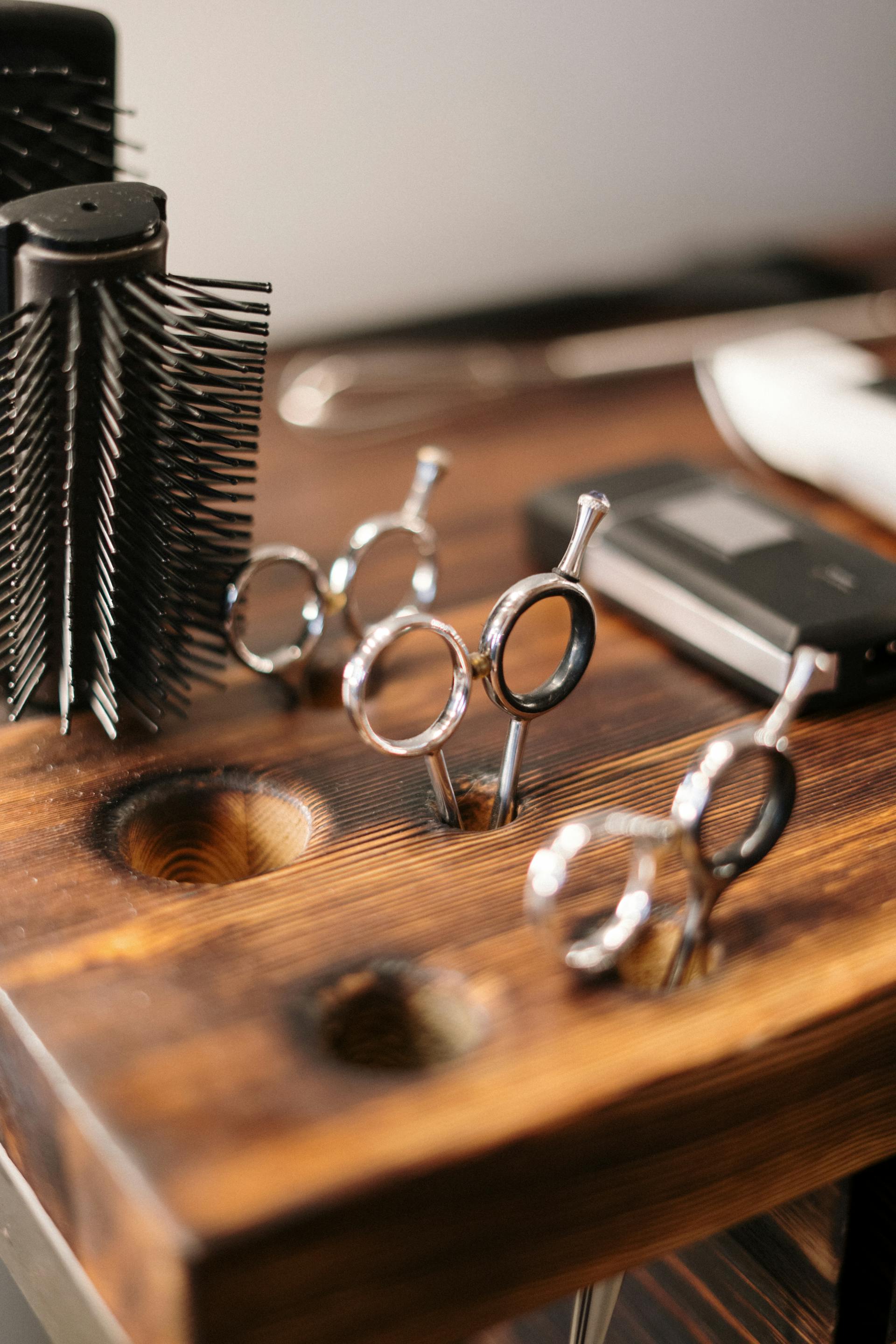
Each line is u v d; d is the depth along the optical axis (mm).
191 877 370
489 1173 243
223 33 604
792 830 341
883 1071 298
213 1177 231
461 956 293
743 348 593
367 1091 252
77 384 329
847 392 540
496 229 720
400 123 667
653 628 434
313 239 670
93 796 349
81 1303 273
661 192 767
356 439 604
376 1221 234
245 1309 228
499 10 666
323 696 405
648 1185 268
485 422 625
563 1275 266
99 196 339
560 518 467
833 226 851
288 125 639
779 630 387
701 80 750
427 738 324
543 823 343
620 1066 260
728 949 296
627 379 682
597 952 280
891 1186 346
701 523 451
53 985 282
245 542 493
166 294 335
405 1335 249
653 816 347
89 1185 251
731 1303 413
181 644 382
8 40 372
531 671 420
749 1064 269
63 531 346
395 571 485
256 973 287
